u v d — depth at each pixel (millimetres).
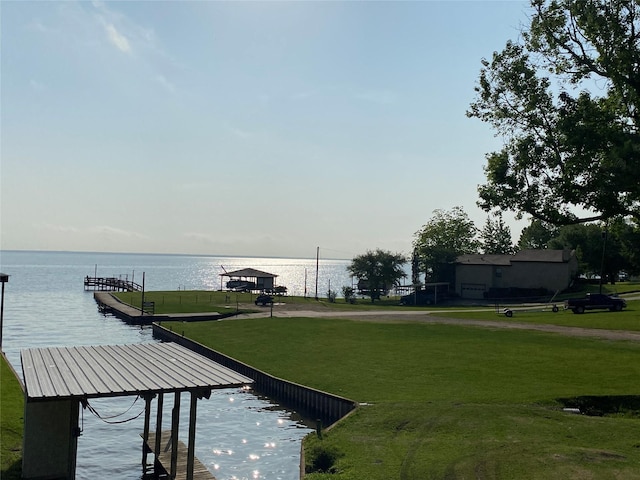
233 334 47625
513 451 17422
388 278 90875
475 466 16266
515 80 26547
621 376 26922
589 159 24734
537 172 26422
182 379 15555
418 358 33875
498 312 58844
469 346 36688
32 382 14734
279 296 93688
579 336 38312
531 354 33031
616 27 24453
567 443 18266
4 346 48031
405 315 58781
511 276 84188
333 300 89188
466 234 114625
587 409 23172
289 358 36750
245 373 34969
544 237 129875
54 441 15836
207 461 21891
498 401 23672
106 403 30984
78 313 76438
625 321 44219
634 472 15438
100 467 21203
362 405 23969
